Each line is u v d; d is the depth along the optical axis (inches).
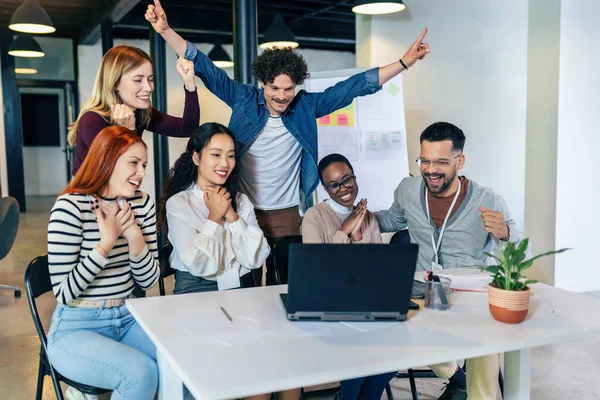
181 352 58.1
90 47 388.8
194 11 325.4
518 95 212.4
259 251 96.4
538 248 191.3
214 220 93.0
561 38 179.2
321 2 310.5
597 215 189.8
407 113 196.1
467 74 203.2
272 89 104.7
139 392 72.7
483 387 83.7
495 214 87.7
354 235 104.5
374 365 55.1
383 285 66.8
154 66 293.3
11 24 236.5
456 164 96.9
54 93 526.3
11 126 366.0
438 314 71.6
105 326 81.1
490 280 86.7
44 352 82.5
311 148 114.4
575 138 184.1
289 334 63.6
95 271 77.1
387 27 188.2
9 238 173.2
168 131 116.3
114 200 82.7
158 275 88.4
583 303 76.7
